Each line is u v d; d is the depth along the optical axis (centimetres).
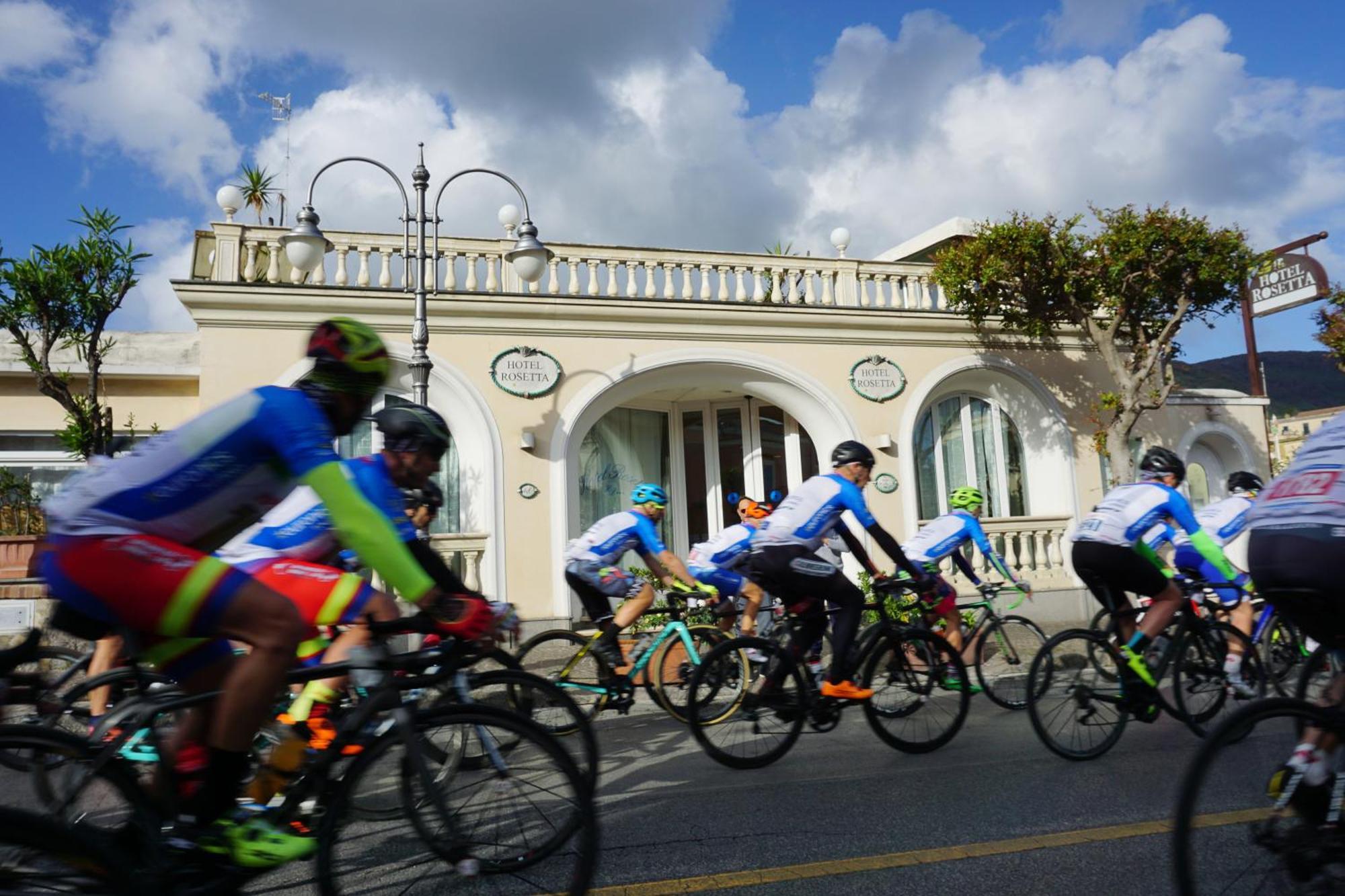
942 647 590
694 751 590
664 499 704
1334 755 286
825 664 607
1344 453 292
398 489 392
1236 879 273
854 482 588
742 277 1342
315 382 280
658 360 1248
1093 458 1438
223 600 257
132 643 270
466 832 289
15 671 330
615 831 416
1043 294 1260
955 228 1705
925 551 738
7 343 1191
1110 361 1272
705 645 708
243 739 260
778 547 559
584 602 690
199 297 1074
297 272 1159
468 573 1141
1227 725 282
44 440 1209
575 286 1246
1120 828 405
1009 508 1451
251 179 2766
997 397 1456
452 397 1171
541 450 1181
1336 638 290
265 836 266
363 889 279
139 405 1236
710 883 347
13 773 266
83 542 250
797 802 459
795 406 1348
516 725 294
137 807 268
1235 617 698
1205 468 1539
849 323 1338
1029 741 598
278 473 270
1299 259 1778
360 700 323
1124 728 566
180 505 258
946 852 377
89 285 1042
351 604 365
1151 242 1161
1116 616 576
